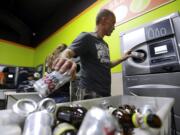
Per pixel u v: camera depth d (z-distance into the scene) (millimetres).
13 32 3713
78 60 796
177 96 910
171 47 995
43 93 460
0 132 296
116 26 1625
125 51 1317
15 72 2641
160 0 1251
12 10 3414
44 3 3008
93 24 1927
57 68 471
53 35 3043
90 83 784
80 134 229
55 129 333
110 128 218
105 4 1810
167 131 433
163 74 1006
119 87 1481
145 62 1136
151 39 1111
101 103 553
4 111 364
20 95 1319
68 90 810
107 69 922
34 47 3994
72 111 404
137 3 1438
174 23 1004
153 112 357
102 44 920
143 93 1103
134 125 331
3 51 3463
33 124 296
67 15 2650
